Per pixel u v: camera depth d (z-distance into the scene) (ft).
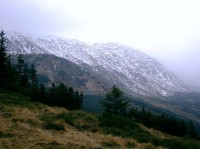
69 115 146.10
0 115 119.44
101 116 153.28
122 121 150.51
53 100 209.87
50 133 105.40
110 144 105.60
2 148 77.15
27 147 81.51
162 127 200.34
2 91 211.41
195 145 132.98
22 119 117.08
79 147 90.94
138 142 119.14
